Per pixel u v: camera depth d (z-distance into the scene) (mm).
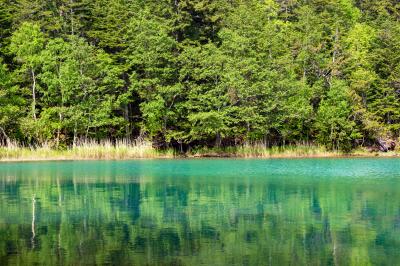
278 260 14180
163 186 29750
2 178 34156
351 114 62312
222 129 57938
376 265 13711
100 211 21688
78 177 34781
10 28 60812
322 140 62812
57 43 58344
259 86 58125
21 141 57438
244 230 17875
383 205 22938
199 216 20516
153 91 58938
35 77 57469
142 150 56250
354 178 33938
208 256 14531
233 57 59594
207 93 58031
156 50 57781
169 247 15516
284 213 21125
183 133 59500
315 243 16031
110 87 59031
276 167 43375
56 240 16438
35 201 24469
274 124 59094
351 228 18203
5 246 15656
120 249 15281
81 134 59406
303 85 60562
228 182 31562
